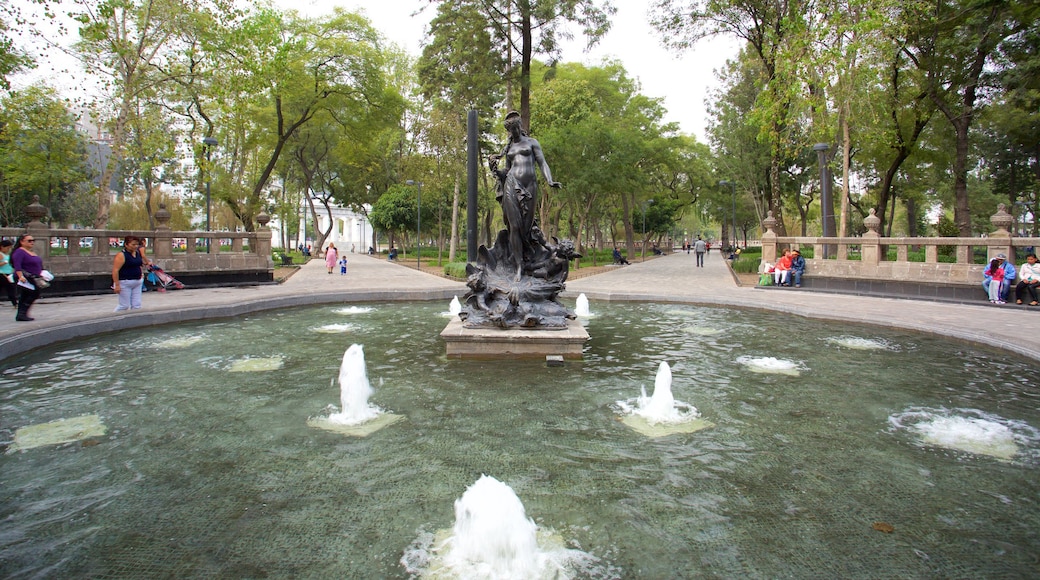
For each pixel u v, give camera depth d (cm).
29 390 567
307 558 270
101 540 286
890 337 897
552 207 3825
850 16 1819
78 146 2466
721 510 320
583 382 611
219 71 2075
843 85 1881
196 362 700
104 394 554
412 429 456
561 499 333
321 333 925
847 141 2039
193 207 3984
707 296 1421
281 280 1936
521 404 527
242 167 3072
